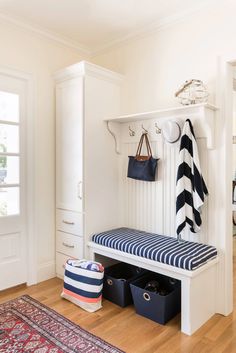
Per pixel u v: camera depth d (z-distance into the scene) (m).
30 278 2.76
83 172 2.62
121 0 2.31
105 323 2.08
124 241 2.38
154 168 2.57
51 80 2.89
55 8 2.43
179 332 1.97
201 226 2.32
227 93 2.21
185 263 1.92
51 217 2.93
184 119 2.40
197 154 2.23
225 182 2.20
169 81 2.58
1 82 2.55
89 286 2.25
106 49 3.10
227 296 2.21
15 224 2.68
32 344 1.82
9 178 2.64
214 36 2.28
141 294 2.15
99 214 2.76
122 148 2.92
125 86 2.93
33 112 2.74
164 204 2.58
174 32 2.55
